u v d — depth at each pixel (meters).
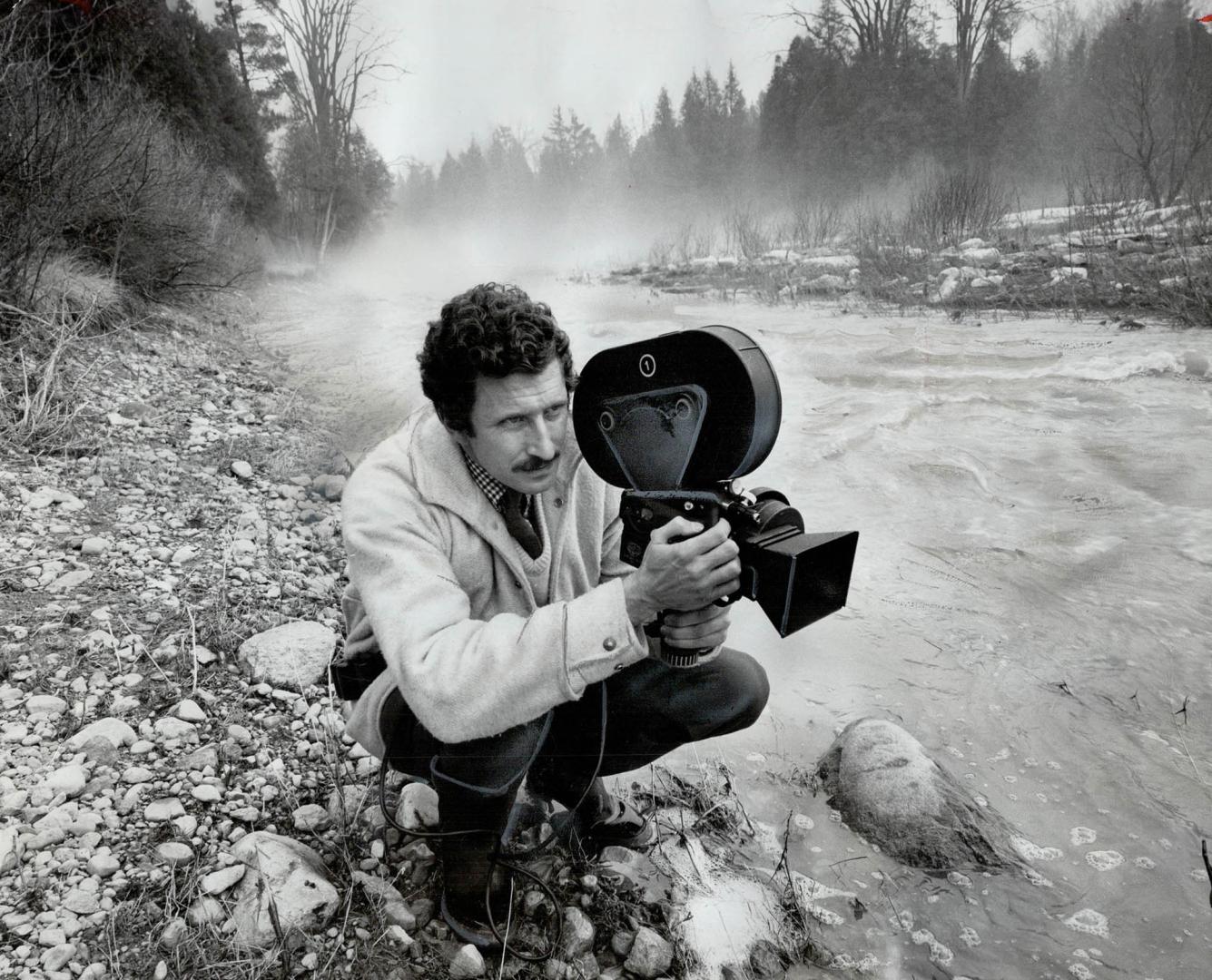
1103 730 2.25
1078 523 3.40
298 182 18.48
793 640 2.73
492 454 1.50
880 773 2.00
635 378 1.44
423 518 1.60
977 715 2.33
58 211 5.05
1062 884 1.79
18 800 1.92
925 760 2.03
